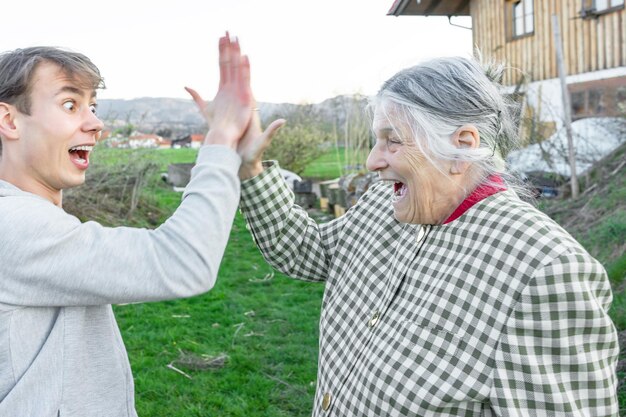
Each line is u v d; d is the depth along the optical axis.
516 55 11.03
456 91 1.43
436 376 1.37
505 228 1.39
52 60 1.30
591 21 9.45
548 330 1.27
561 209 6.93
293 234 1.87
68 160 1.34
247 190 1.79
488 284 1.36
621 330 3.87
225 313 6.16
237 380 4.43
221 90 1.42
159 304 6.44
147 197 12.49
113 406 1.37
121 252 1.23
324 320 1.78
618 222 5.48
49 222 1.22
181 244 1.24
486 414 1.36
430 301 1.44
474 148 1.43
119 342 1.44
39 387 1.24
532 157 7.80
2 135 1.30
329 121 16.81
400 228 1.71
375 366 1.48
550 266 1.27
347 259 1.82
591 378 1.28
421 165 1.46
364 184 9.88
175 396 4.20
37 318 1.26
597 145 7.86
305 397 4.12
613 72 9.08
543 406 1.27
